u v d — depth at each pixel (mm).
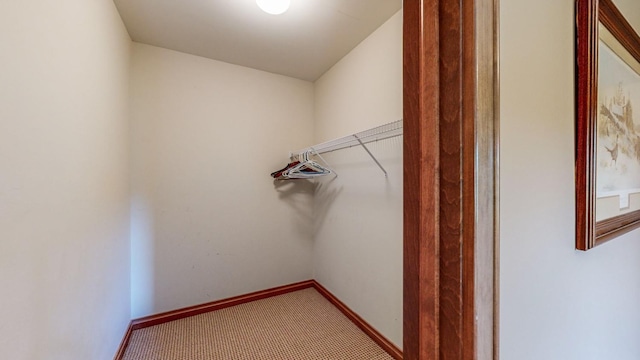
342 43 2041
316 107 2752
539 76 649
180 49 2133
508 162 560
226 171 2369
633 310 1147
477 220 449
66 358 988
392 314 1714
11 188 714
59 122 954
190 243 2217
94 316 1247
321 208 2621
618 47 1009
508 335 558
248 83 2467
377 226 1850
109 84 1488
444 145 473
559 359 708
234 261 2400
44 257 859
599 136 876
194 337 1899
